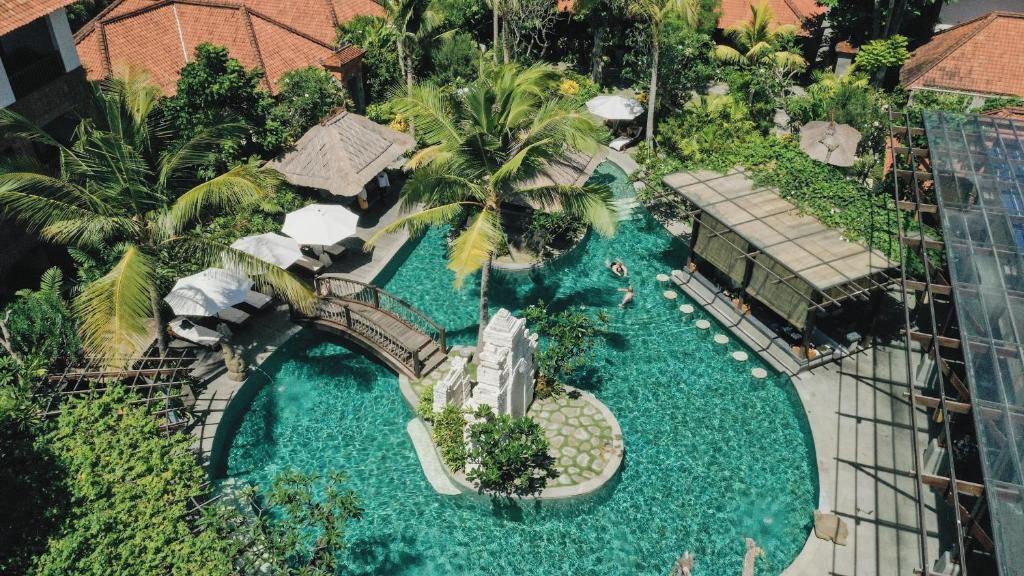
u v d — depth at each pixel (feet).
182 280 77.82
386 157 104.42
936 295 80.07
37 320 67.51
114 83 67.92
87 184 64.44
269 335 82.48
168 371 67.41
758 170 93.25
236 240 87.20
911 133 91.04
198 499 59.77
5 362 60.34
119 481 50.11
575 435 70.64
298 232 89.40
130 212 65.98
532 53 161.89
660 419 74.74
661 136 119.34
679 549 61.93
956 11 193.57
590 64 160.56
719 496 66.54
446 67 135.64
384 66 131.13
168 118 96.02
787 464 69.67
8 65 81.66
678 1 111.45
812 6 159.63
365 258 97.55
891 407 73.87
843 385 76.69
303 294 66.49
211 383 75.56
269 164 100.32
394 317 83.30
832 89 120.37
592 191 71.77
